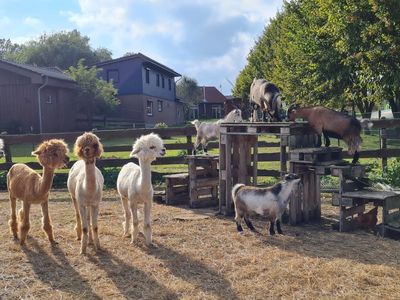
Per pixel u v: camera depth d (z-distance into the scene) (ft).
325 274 17.99
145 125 119.34
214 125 36.04
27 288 16.90
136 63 125.39
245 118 40.50
